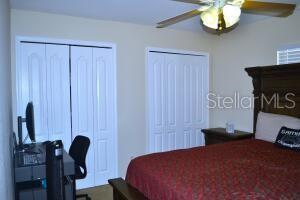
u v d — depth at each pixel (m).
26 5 3.04
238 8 2.18
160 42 4.13
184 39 4.33
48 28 3.37
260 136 3.34
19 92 3.25
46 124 3.44
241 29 4.02
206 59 4.56
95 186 3.77
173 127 4.32
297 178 1.99
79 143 3.07
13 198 2.16
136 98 3.99
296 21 3.25
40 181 2.46
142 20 3.70
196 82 4.51
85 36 3.59
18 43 3.21
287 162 2.39
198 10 2.25
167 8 3.16
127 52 3.89
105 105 3.80
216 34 4.46
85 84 3.66
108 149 3.85
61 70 3.50
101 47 3.74
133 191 2.38
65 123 3.55
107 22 3.73
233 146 3.00
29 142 3.34
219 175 2.07
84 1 2.92
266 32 3.64
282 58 3.43
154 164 2.40
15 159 2.42
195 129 4.53
